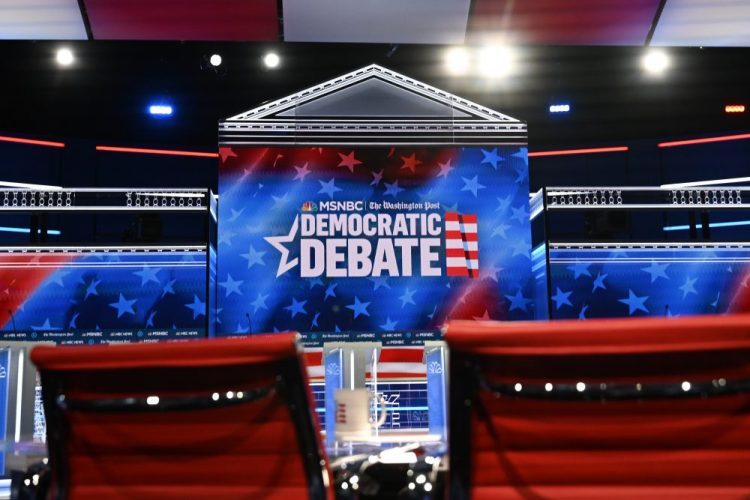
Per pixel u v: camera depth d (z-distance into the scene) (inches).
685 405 33.9
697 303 164.9
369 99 169.5
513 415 35.2
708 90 287.7
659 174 288.5
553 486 35.2
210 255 164.6
